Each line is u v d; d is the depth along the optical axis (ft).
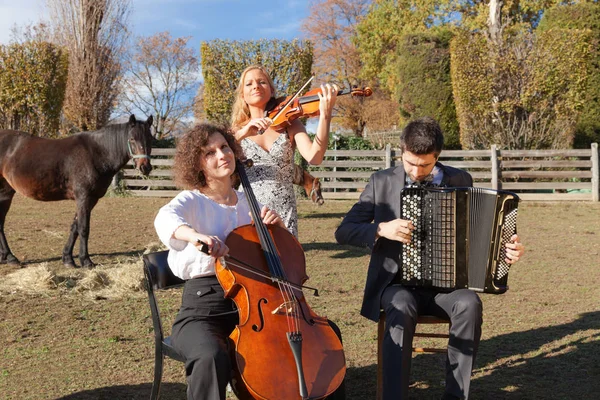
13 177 24.18
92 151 24.13
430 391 12.62
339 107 121.90
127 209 43.16
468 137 54.49
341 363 9.14
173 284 10.37
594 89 56.85
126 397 12.19
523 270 24.36
